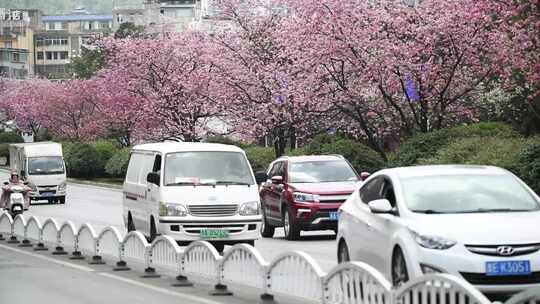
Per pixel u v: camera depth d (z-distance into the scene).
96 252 31.66
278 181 40.59
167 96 95.12
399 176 20.66
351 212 22.09
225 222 32.53
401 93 63.16
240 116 77.62
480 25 55.88
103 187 107.12
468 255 17.38
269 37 76.56
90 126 137.50
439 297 14.63
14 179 58.56
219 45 78.19
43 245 37.16
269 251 34.62
